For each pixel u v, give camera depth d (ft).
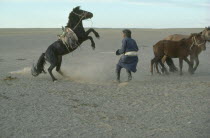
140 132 26.11
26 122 28.55
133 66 43.80
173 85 43.21
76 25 46.39
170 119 29.27
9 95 38.37
